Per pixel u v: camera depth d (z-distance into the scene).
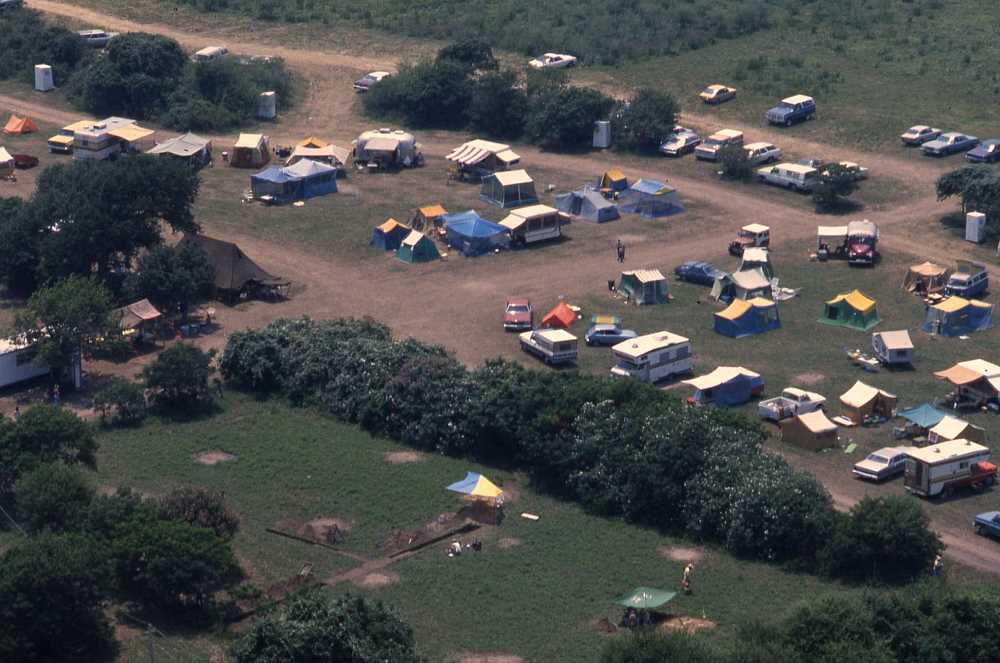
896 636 137.38
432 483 176.88
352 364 199.50
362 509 170.38
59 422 171.38
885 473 176.50
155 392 199.38
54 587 134.25
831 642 134.12
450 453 185.88
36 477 156.62
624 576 155.25
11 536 157.88
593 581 154.12
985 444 184.38
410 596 150.50
